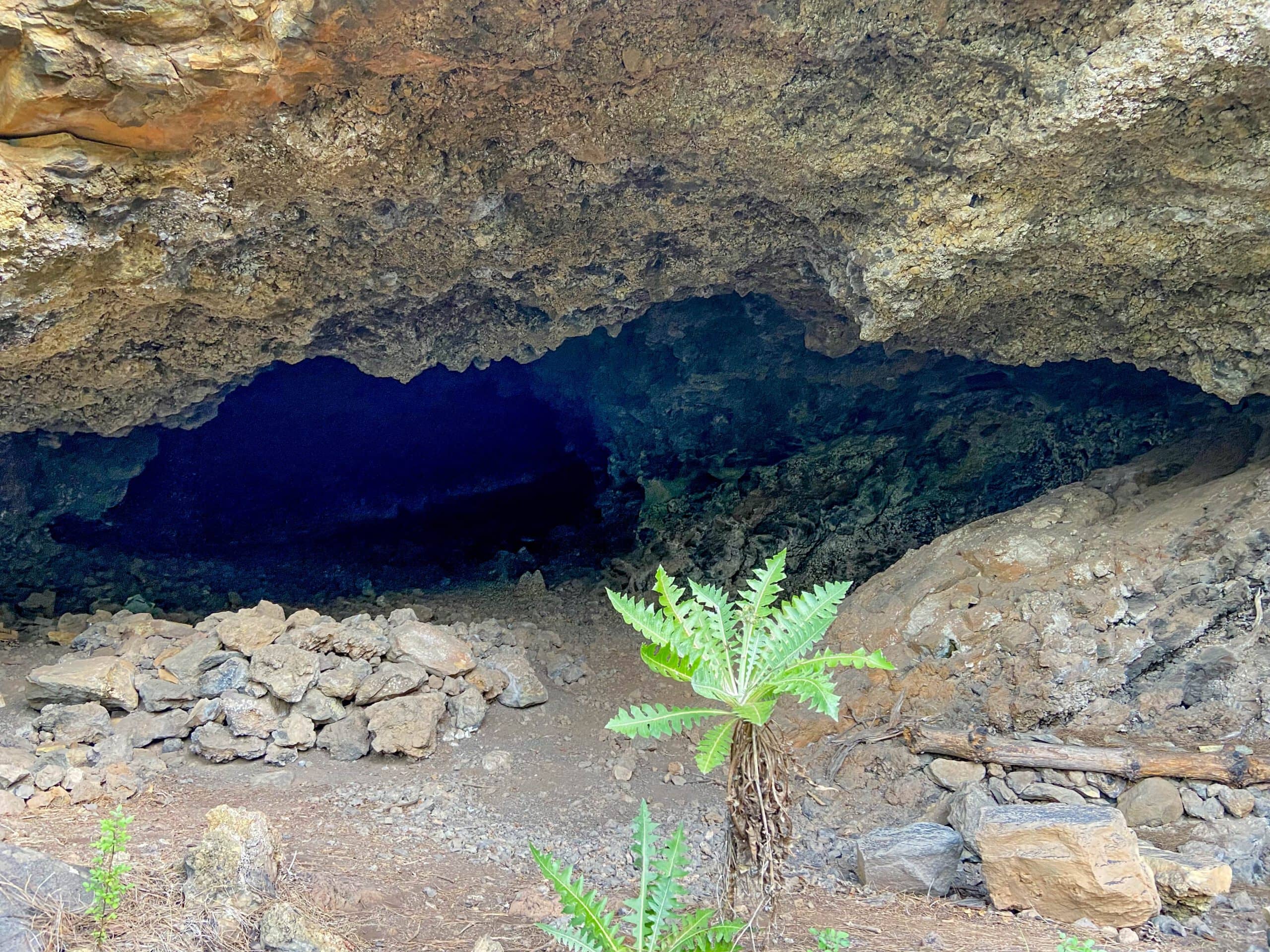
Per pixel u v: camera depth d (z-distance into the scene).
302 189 5.38
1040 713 6.18
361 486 13.23
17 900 3.12
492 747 6.64
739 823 3.27
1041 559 6.97
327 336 7.61
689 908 4.30
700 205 6.32
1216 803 5.11
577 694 7.72
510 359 12.52
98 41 4.28
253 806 5.43
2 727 6.00
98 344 6.48
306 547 12.16
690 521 10.91
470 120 5.29
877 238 5.84
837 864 5.16
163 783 5.66
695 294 8.09
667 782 6.41
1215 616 6.04
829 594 3.25
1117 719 6.02
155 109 4.57
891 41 4.78
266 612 7.11
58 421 7.78
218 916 3.38
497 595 10.34
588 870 4.98
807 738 6.69
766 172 5.78
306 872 4.28
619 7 4.58
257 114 4.80
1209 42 4.18
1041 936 3.93
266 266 6.13
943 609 6.97
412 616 7.30
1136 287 6.04
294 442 12.52
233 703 6.19
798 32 4.72
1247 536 6.11
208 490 11.88
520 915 4.15
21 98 4.34
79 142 4.64
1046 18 4.53
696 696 7.64
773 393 10.87
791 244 6.81
